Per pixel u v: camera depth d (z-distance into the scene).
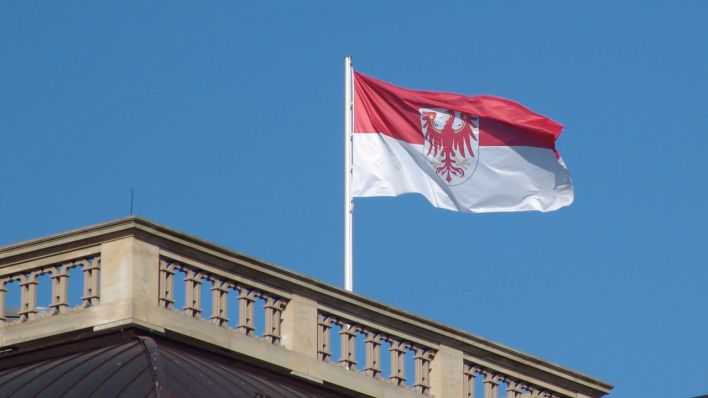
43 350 68.50
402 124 92.75
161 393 62.06
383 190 91.75
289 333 71.50
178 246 68.38
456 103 93.56
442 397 75.75
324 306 72.81
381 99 92.62
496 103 93.88
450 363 76.50
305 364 71.50
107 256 67.44
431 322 75.94
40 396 62.78
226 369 67.06
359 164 91.81
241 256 70.19
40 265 69.12
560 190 94.31
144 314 66.75
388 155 92.19
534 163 94.25
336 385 72.31
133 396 61.91
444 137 93.25
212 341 68.56
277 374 70.94
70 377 63.69
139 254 67.25
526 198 94.06
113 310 66.75
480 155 93.69
